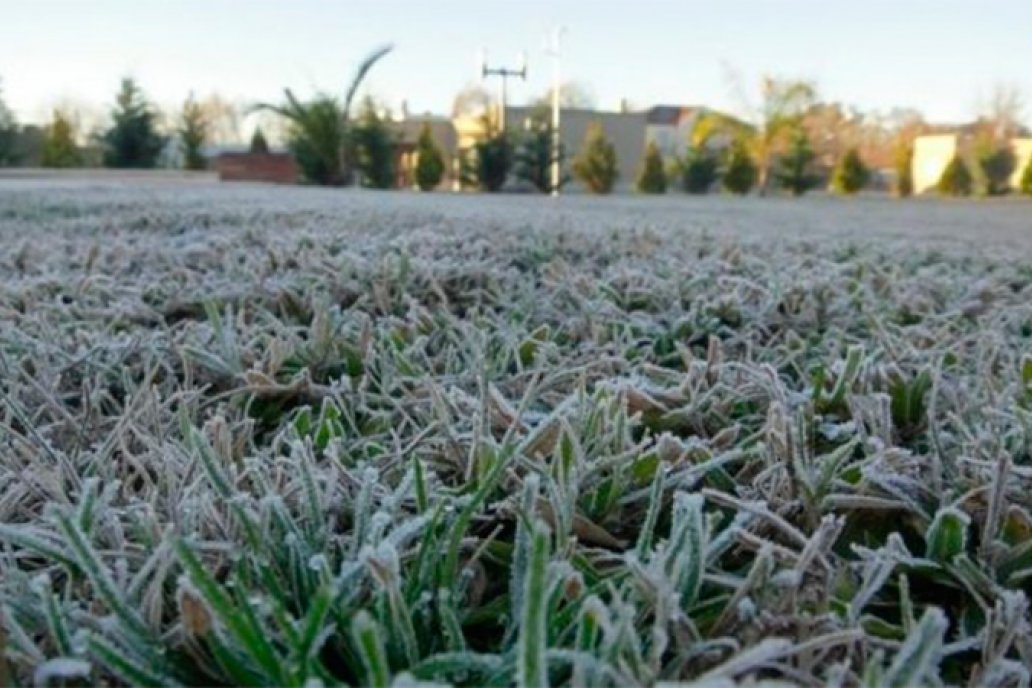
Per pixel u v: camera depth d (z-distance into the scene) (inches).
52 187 584.1
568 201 725.3
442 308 113.6
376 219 283.0
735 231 301.7
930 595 49.7
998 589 46.3
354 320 106.0
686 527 43.8
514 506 50.9
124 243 193.2
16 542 45.2
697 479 56.9
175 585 44.8
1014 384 75.1
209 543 46.2
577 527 51.7
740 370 79.8
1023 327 114.5
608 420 62.0
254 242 198.7
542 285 146.6
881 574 44.0
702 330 106.8
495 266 155.2
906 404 73.6
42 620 42.0
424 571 44.3
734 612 41.6
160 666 38.5
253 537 45.0
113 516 50.0
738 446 63.4
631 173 1520.7
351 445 66.5
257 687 36.7
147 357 86.7
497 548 49.4
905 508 54.0
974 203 894.4
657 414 71.2
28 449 62.8
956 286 145.1
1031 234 367.2
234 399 78.2
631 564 40.7
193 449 55.9
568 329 108.2
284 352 86.9
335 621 40.1
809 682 38.4
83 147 1197.1
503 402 64.3
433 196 729.0
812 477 54.8
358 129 1131.9
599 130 1251.2
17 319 110.5
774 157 1243.2
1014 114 1254.3
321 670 36.4
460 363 91.1
